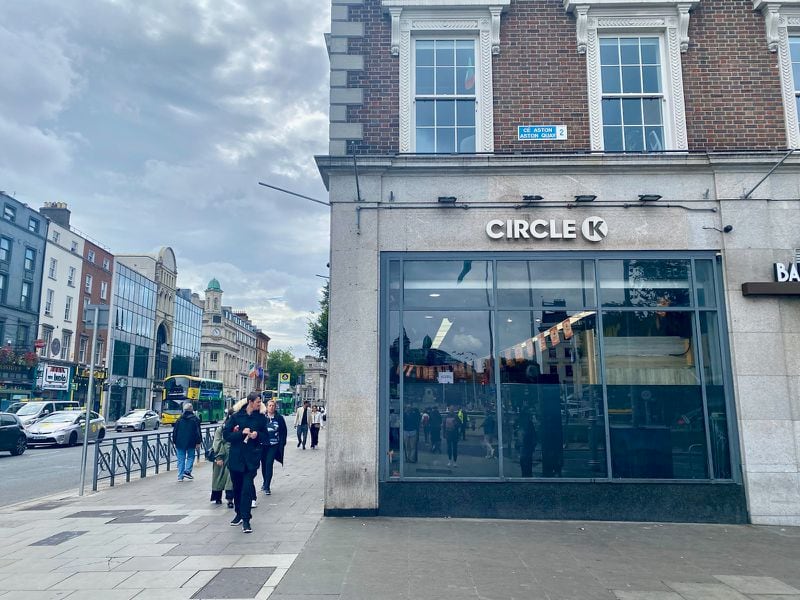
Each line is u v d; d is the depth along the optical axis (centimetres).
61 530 852
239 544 755
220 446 1042
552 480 920
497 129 1016
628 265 981
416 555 700
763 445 920
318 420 2327
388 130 1016
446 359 958
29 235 4444
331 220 981
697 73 1025
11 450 2148
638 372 957
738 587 598
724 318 964
